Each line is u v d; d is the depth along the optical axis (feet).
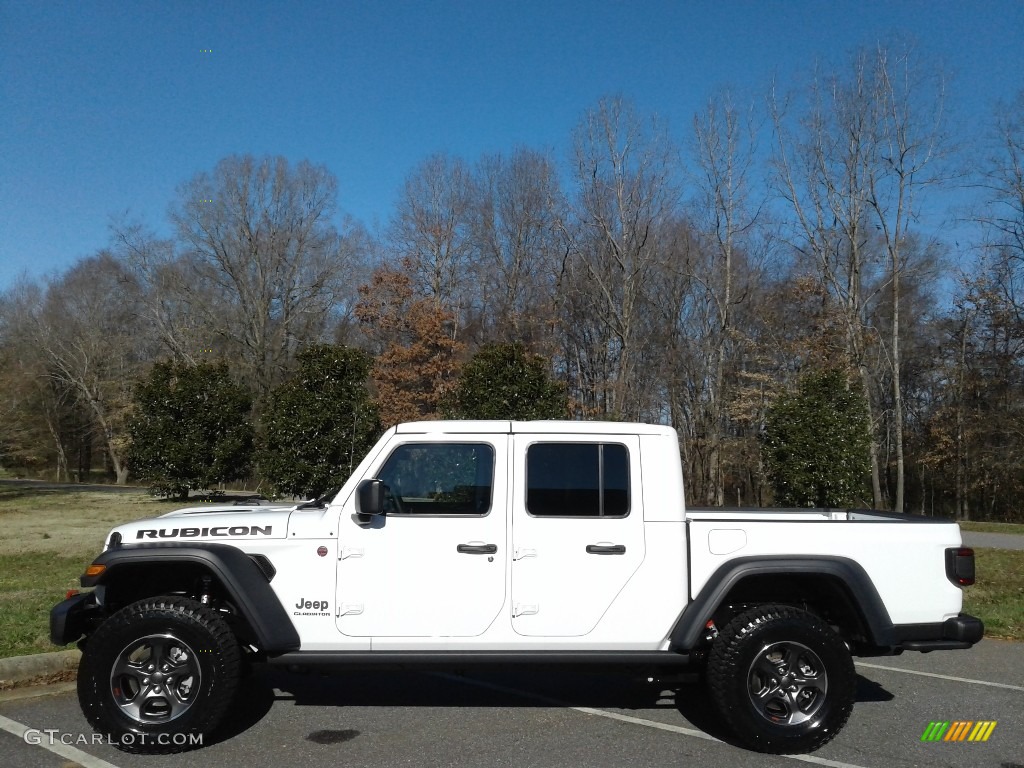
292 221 148.25
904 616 16.03
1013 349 101.76
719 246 107.45
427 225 137.69
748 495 115.96
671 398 108.58
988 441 105.70
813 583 16.75
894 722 17.47
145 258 151.33
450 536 15.67
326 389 62.08
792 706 15.56
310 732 16.39
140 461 81.05
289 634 15.38
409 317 116.98
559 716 17.61
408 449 16.15
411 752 15.26
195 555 15.33
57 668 20.52
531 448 16.17
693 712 18.02
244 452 81.56
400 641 15.49
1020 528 67.77
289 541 15.65
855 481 54.95
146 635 15.17
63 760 14.87
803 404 56.49
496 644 15.56
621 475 16.16
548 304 121.90
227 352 149.79
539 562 15.70
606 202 107.24
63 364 175.01
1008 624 27.96
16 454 161.48
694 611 15.60
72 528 57.16
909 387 122.01
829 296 92.48
